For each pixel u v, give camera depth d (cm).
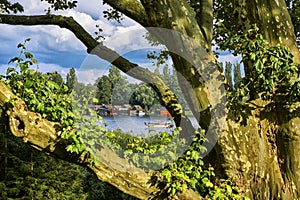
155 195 279
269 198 323
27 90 242
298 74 274
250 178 320
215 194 299
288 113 323
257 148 323
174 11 309
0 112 236
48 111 244
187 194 289
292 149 324
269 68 280
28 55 266
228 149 314
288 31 336
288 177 325
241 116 320
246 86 302
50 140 240
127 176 271
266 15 337
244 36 308
